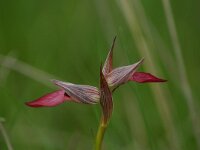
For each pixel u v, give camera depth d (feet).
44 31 2.43
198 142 1.78
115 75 1.25
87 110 2.00
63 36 2.40
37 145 1.86
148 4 2.38
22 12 2.48
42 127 1.92
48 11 2.53
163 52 1.95
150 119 1.94
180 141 1.82
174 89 2.02
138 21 1.93
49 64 2.28
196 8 2.42
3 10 2.45
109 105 1.24
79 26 2.43
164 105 1.85
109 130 1.77
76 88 1.22
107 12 2.00
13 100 1.80
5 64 1.96
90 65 2.19
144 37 1.94
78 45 2.33
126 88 1.95
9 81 2.14
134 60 1.99
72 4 2.53
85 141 1.90
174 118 1.93
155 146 1.70
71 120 2.02
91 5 2.45
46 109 2.02
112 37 1.98
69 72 2.23
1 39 2.40
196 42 2.34
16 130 1.87
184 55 2.31
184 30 2.39
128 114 1.91
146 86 1.97
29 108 1.99
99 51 1.91
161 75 1.96
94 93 1.23
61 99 1.22
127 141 1.80
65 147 1.87
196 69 2.26
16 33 2.42
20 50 2.37
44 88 2.15
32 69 1.99
